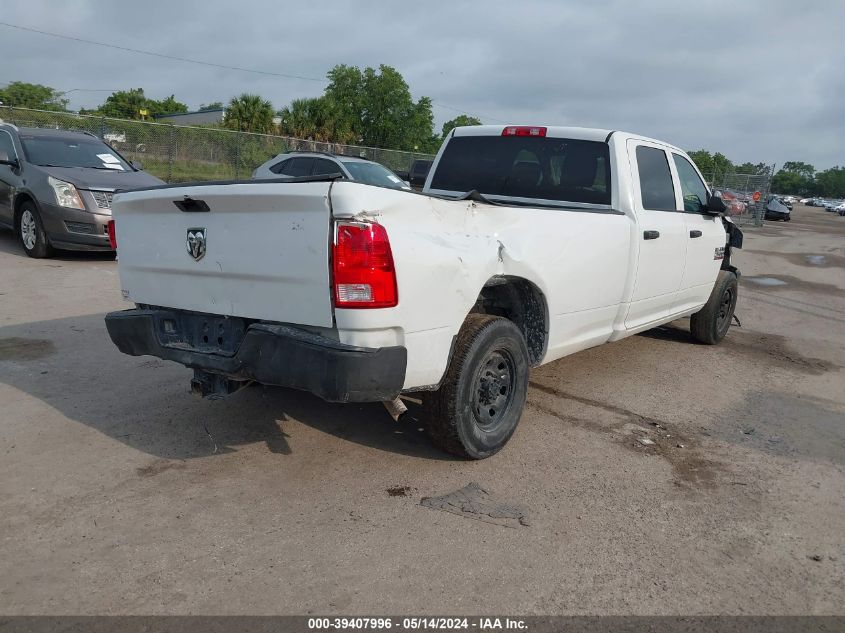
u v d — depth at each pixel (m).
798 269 15.40
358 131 48.19
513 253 4.01
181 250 3.79
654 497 3.81
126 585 2.83
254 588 2.85
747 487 4.01
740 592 3.00
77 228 9.70
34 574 2.88
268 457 4.05
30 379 5.15
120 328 4.16
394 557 3.11
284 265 3.33
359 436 4.39
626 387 5.78
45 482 3.65
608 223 4.94
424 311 3.43
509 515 3.52
